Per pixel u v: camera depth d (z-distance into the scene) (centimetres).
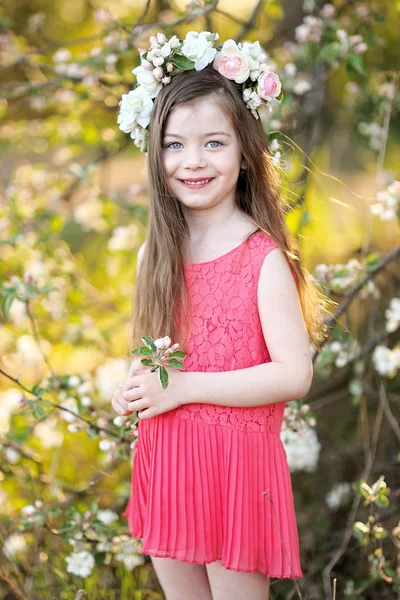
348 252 362
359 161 507
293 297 177
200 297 182
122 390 190
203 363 180
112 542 230
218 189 179
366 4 312
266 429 181
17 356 340
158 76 179
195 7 293
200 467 177
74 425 231
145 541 180
